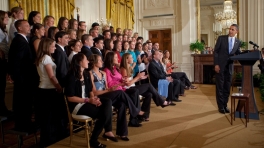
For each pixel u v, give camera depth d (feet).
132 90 11.28
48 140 9.56
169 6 30.60
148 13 31.73
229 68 13.75
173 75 20.34
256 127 11.14
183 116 13.32
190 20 29.27
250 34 25.85
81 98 8.95
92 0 24.04
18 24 9.86
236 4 26.84
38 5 16.98
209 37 28.50
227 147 8.90
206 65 28.07
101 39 13.32
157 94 12.76
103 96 10.03
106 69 11.55
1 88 11.05
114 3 26.81
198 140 9.68
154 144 9.40
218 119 12.59
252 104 12.47
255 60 12.20
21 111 9.95
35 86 10.34
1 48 11.03
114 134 10.62
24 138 10.80
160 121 12.42
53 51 9.48
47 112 9.46
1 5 14.37
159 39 31.78
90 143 9.12
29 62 9.97
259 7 25.36
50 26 12.49
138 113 10.77
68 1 20.10
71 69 9.18
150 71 16.06
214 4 27.89
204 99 18.13
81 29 13.98
